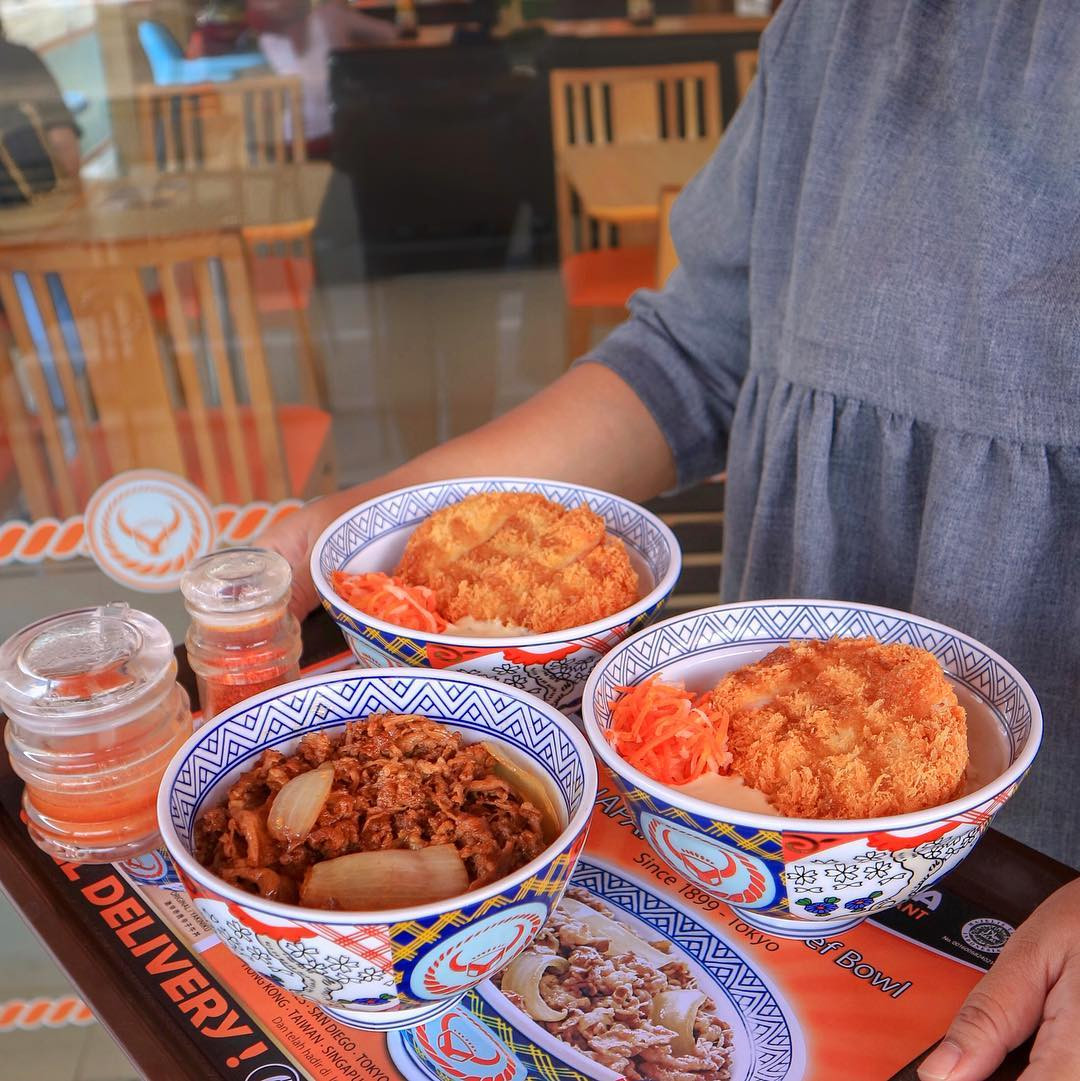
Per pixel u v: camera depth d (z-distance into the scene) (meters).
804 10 0.91
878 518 0.90
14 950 1.74
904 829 0.50
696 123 2.57
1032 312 0.75
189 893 0.51
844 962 0.58
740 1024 0.54
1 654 0.68
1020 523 0.78
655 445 1.03
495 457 0.94
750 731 0.61
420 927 0.47
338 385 2.51
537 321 2.59
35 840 0.68
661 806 0.54
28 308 2.08
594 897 0.63
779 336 0.95
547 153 2.46
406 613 0.72
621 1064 0.52
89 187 2.11
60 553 2.17
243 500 2.25
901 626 0.68
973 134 0.76
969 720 0.64
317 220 2.35
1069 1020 0.46
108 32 2.04
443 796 0.57
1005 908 0.61
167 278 2.16
